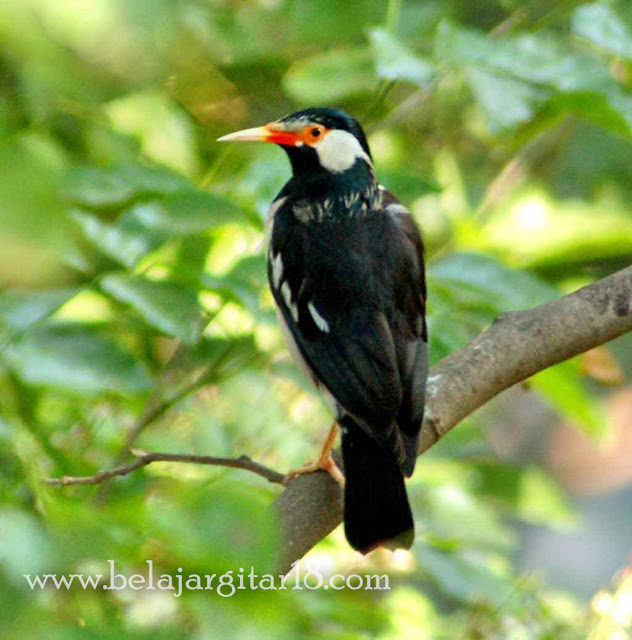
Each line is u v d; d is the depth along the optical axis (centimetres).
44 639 367
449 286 842
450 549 855
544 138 1272
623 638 745
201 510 408
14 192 385
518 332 735
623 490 1507
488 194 1154
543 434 1558
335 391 710
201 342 862
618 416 1527
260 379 941
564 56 841
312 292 752
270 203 842
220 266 839
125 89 822
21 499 539
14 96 796
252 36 1069
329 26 973
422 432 705
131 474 833
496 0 1286
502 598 820
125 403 865
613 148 1279
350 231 782
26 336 784
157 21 597
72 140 943
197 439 883
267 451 912
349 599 812
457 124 1305
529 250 998
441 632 807
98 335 803
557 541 1402
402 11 1098
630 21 962
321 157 820
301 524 679
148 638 386
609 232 995
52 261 432
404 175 889
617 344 1394
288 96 1177
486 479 986
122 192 734
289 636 404
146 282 751
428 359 747
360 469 670
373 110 960
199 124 1216
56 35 566
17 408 768
